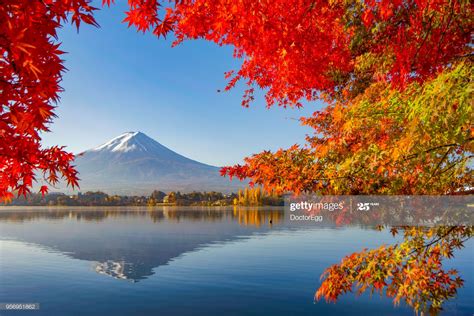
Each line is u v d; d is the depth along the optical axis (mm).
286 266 33938
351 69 6227
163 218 144250
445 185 4891
